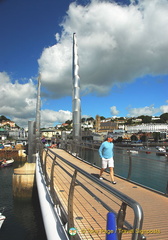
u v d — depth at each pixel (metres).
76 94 20.42
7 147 80.81
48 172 10.20
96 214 4.64
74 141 18.62
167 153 6.33
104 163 8.08
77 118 20.02
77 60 20.98
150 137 141.38
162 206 5.36
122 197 2.22
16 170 19.22
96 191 6.81
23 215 16.92
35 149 20.81
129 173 8.38
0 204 20.03
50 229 4.43
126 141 135.88
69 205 3.67
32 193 18.75
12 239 13.65
